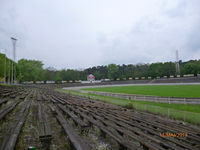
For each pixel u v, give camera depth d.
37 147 3.98
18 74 54.31
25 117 5.87
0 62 41.22
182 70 82.31
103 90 36.38
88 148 3.63
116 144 4.92
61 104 9.96
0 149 2.93
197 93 23.64
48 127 4.40
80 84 58.50
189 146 4.59
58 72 77.00
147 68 95.25
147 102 16.36
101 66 116.00
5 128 5.01
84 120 7.53
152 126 7.19
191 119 9.53
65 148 4.15
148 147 4.04
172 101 15.45
